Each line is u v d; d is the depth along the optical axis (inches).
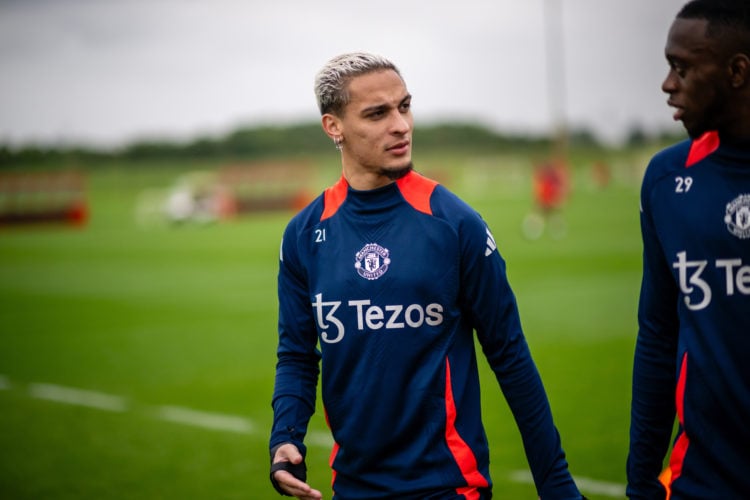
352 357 94.6
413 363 92.7
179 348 365.7
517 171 1899.6
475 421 94.5
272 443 98.5
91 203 1672.0
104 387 297.1
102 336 400.5
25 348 376.2
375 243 94.3
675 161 86.0
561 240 780.0
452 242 92.3
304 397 101.7
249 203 1294.3
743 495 82.5
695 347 83.7
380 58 94.9
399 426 93.0
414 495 92.2
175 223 1192.2
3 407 271.6
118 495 187.2
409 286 92.2
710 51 79.3
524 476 189.9
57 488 192.7
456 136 2615.7
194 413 258.5
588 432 217.9
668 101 83.7
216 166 2076.8
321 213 98.9
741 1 78.6
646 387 91.2
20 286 603.8
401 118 93.4
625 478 182.9
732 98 80.0
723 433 83.2
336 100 94.3
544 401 94.8
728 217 81.6
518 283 521.0
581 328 371.6
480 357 323.0
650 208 87.7
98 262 747.4
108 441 230.7
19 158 1913.1
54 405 273.1
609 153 2241.6
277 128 2313.0
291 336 102.3
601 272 560.1
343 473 97.1
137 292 554.6
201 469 204.4
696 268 83.4
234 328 412.8
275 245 850.8
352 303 94.0
